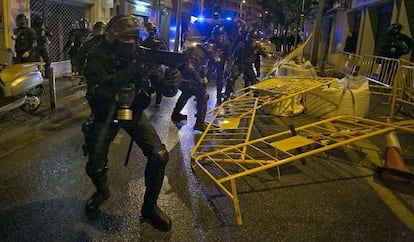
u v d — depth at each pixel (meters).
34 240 3.02
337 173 4.86
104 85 2.87
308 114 8.42
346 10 23.25
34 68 6.59
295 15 34.94
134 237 3.13
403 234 3.34
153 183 3.16
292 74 10.62
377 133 4.66
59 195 3.89
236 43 9.66
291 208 3.80
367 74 12.36
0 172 4.43
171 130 6.88
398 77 8.77
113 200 3.82
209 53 6.69
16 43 9.34
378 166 5.15
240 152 4.85
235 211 3.51
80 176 4.44
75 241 3.03
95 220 3.39
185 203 3.83
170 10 25.94
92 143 3.19
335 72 16.31
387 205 3.94
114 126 3.16
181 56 3.02
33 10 11.77
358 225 3.48
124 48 2.77
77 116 7.49
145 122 3.22
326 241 3.18
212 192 4.14
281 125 7.50
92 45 2.94
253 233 3.27
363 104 8.02
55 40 13.07
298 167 5.04
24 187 4.05
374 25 19.19
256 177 4.65
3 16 10.12
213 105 9.70
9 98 5.89
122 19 2.79
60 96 8.98
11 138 5.76
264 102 7.10
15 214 3.44
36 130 6.33
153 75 3.11
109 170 4.66
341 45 23.73
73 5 13.76
